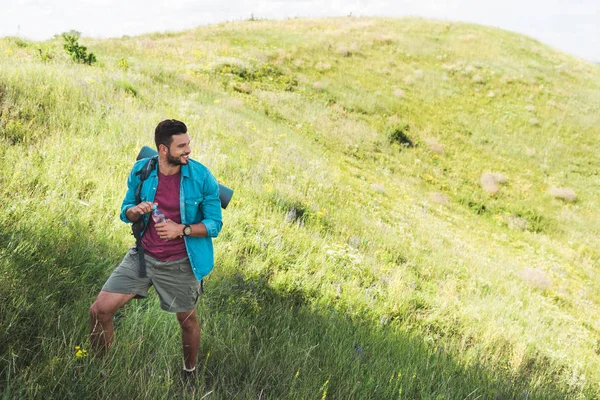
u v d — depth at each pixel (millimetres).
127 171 6664
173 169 2801
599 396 5355
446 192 18297
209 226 2824
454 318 6164
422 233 10992
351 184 13078
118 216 5219
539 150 23938
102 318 2721
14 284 3158
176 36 30516
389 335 4883
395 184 16375
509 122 25875
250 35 30797
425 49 33250
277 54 27062
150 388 2689
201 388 2902
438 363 4512
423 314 6133
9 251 3547
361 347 4117
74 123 7980
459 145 22766
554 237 17219
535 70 33750
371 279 6629
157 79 16766
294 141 15406
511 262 12156
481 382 4500
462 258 10250
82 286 3605
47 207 4609
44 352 2709
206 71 21219
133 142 8125
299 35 32500
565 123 26984
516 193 19719
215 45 26672
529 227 17359
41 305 3109
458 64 31703
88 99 9578
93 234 4590
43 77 9586
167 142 2662
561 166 23047
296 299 5137
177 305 2922
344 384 3484
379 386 3584
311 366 3590
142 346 3174
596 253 16344
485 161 21875
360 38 33219
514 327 6648
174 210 2828
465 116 25547
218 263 5070
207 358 3211
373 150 19312
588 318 9812
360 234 8883
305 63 27125
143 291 2861
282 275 5406
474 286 8484
